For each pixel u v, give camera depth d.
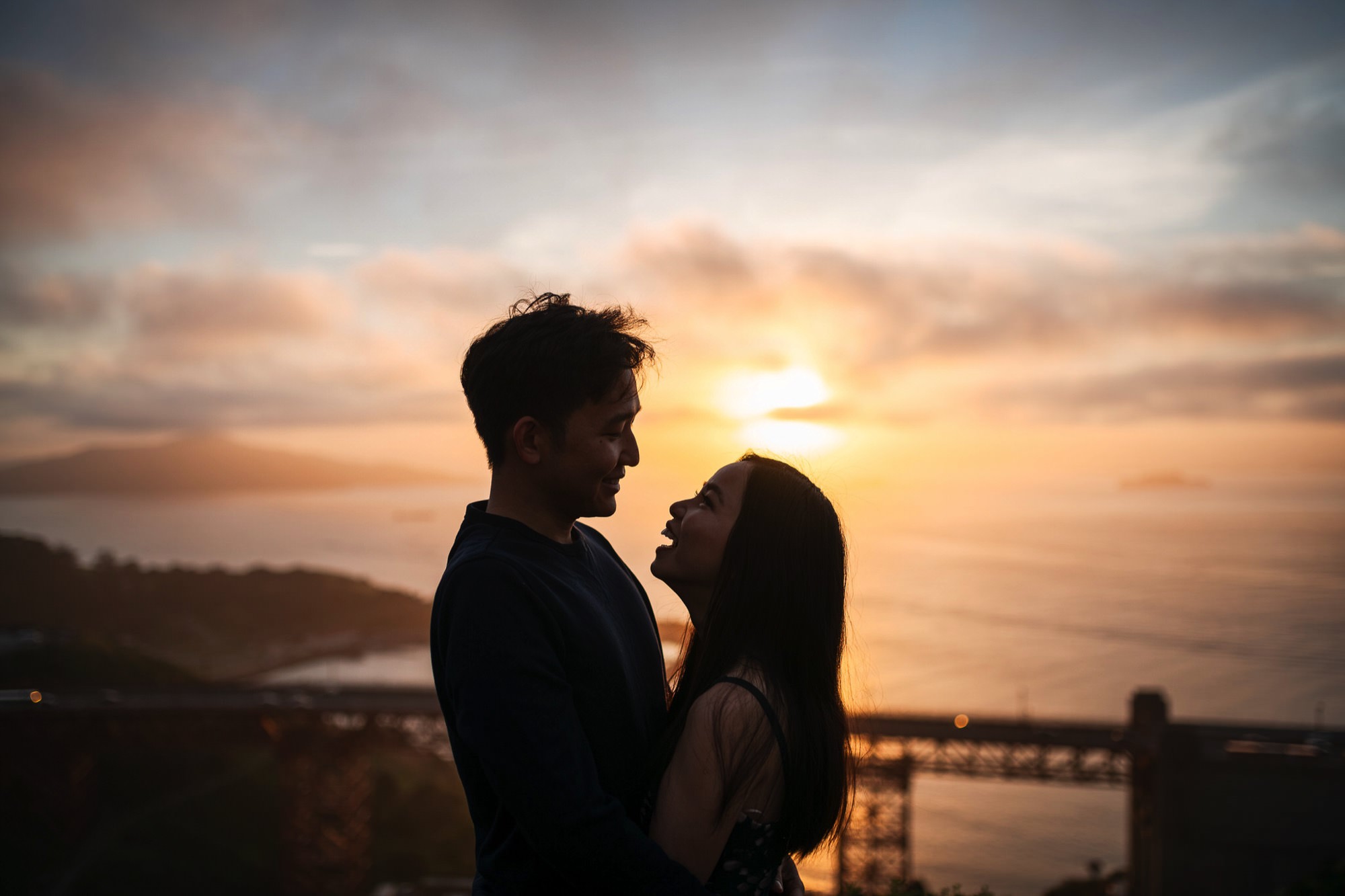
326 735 48.66
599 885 1.90
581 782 1.92
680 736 2.26
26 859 50.03
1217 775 38.62
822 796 2.28
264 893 52.50
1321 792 37.78
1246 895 37.31
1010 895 68.44
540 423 2.14
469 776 2.17
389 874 52.62
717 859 2.14
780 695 2.26
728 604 2.41
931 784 104.19
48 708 47.59
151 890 50.12
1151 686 150.62
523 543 2.16
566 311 2.20
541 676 1.94
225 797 62.84
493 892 2.13
